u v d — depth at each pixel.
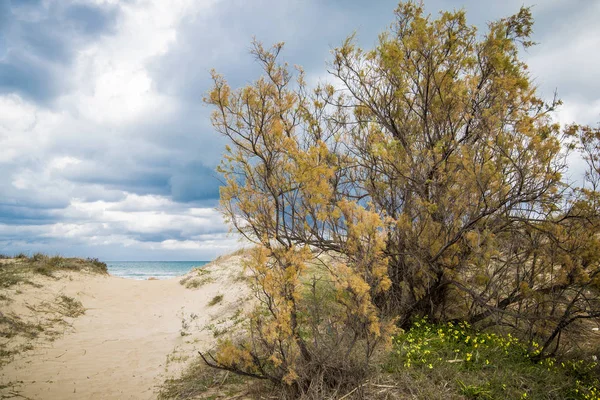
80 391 5.68
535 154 5.20
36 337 8.27
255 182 5.05
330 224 5.18
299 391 4.21
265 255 4.22
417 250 5.81
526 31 6.04
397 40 6.29
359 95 6.50
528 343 5.47
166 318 10.71
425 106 6.02
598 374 4.90
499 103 5.57
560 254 5.41
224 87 4.79
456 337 5.26
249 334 6.52
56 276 12.48
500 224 5.75
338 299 4.21
